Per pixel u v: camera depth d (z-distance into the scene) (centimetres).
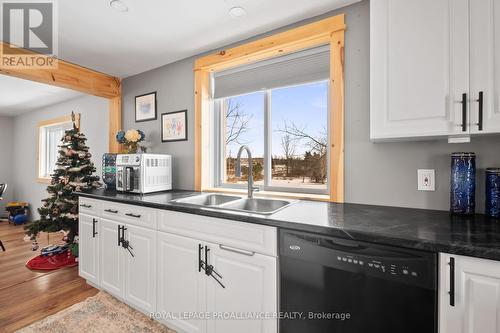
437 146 144
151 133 283
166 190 243
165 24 193
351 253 106
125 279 193
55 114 455
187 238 158
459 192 131
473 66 110
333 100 172
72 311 193
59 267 275
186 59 253
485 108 108
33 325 176
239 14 180
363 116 164
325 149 204
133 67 277
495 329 82
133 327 175
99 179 335
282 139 222
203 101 243
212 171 253
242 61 223
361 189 166
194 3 168
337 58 171
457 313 87
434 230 104
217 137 254
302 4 169
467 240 91
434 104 119
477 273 85
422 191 149
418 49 122
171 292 166
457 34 114
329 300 111
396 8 128
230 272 140
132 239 189
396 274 97
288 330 122
